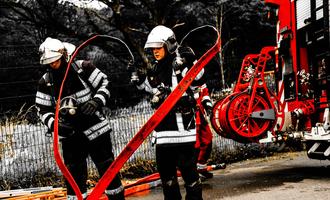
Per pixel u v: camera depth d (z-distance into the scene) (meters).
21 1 16.77
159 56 3.82
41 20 16.53
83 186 3.88
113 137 7.87
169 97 3.56
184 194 5.55
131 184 6.08
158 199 5.44
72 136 3.84
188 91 3.75
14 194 5.51
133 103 9.92
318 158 5.84
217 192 5.48
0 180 6.79
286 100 6.36
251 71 6.34
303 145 9.12
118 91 13.23
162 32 3.77
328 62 5.62
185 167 3.68
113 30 17.41
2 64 14.49
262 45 18.67
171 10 17.72
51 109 3.92
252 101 5.93
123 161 3.50
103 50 17.23
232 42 18.08
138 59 17.12
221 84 12.23
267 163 7.91
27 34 17.00
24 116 8.77
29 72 14.52
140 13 18.31
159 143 3.66
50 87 3.89
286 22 6.48
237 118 5.81
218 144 8.58
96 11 16.73
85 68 3.86
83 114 3.81
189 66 3.81
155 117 3.52
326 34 5.61
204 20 17.94
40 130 7.45
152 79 3.89
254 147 8.81
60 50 3.77
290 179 6.01
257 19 17.81
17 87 14.41
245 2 17.27
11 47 14.15
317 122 6.00
